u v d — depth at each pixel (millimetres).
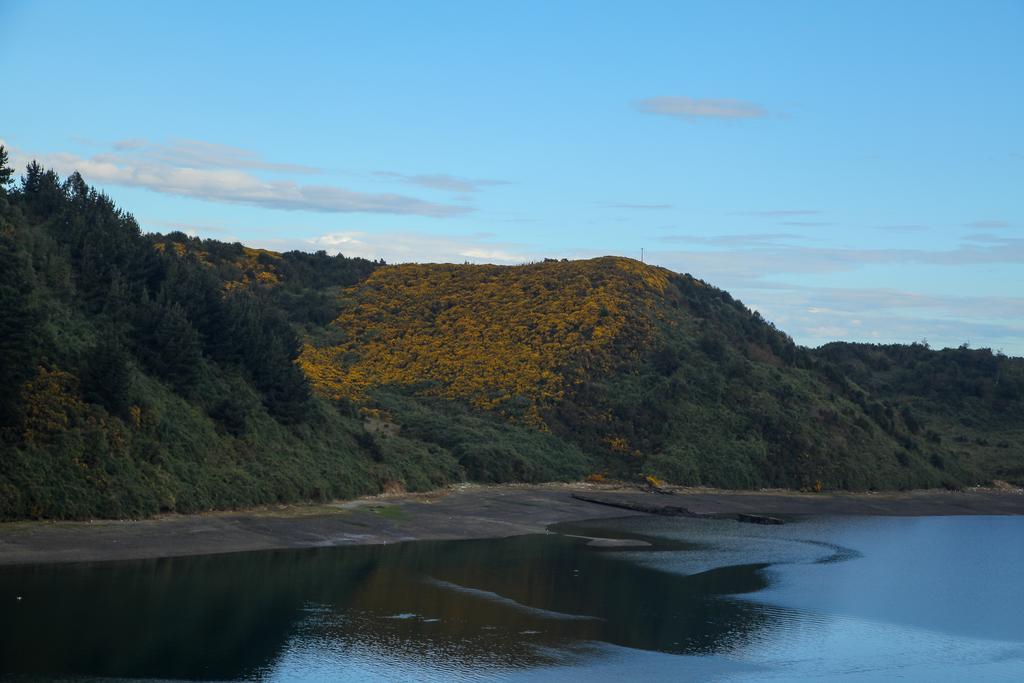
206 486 50781
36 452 42906
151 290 63562
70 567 36625
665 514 71938
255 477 55062
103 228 63531
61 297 53562
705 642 33688
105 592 33500
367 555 46062
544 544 53531
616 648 32062
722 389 99188
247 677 26438
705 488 86250
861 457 99000
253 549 44594
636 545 55062
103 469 45062
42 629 28688
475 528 57688
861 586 46125
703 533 62594
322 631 31422
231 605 33562
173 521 46469
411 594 37812
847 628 37094
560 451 86188
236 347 64000
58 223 60906
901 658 33188
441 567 44188
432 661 29188
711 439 92125
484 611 35906
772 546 58219
